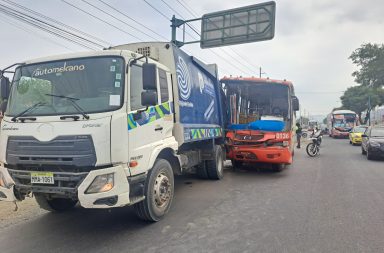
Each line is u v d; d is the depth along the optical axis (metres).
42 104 4.95
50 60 5.23
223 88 10.85
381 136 15.26
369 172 10.82
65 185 4.57
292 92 11.27
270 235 4.86
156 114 5.65
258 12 16.78
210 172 9.38
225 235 4.89
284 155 9.88
